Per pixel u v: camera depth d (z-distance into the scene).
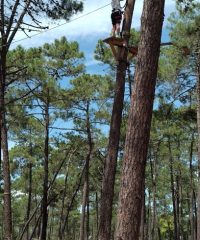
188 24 19.41
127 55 11.35
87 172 31.02
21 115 22.41
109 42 10.77
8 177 13.06
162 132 28.94
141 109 7.10
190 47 19.34
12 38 13.17
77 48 25.53
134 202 6.81
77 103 27.09
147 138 7.08
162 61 22.14
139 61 7.27
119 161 31.16
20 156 31.98
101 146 30.31
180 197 45.06
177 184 42.00
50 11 13.81
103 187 11.16
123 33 10.77
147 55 7.25
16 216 51.06
